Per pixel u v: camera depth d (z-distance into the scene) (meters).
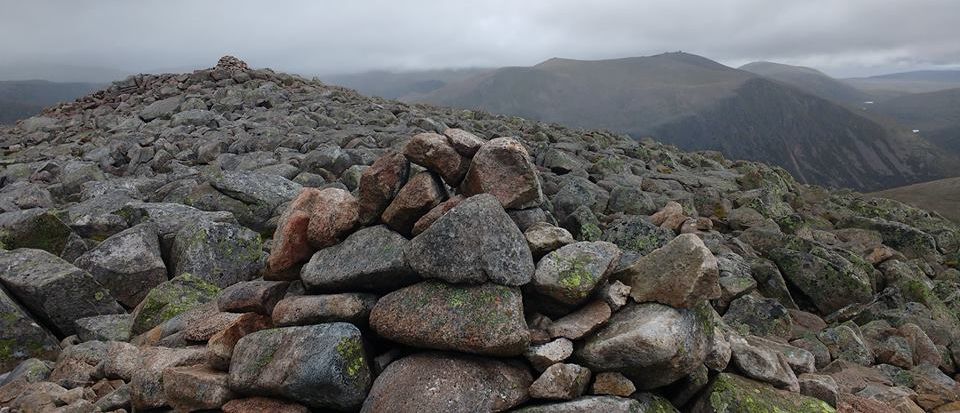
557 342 1.33
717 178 4.88
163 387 1.46
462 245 1.35
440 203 1.56
